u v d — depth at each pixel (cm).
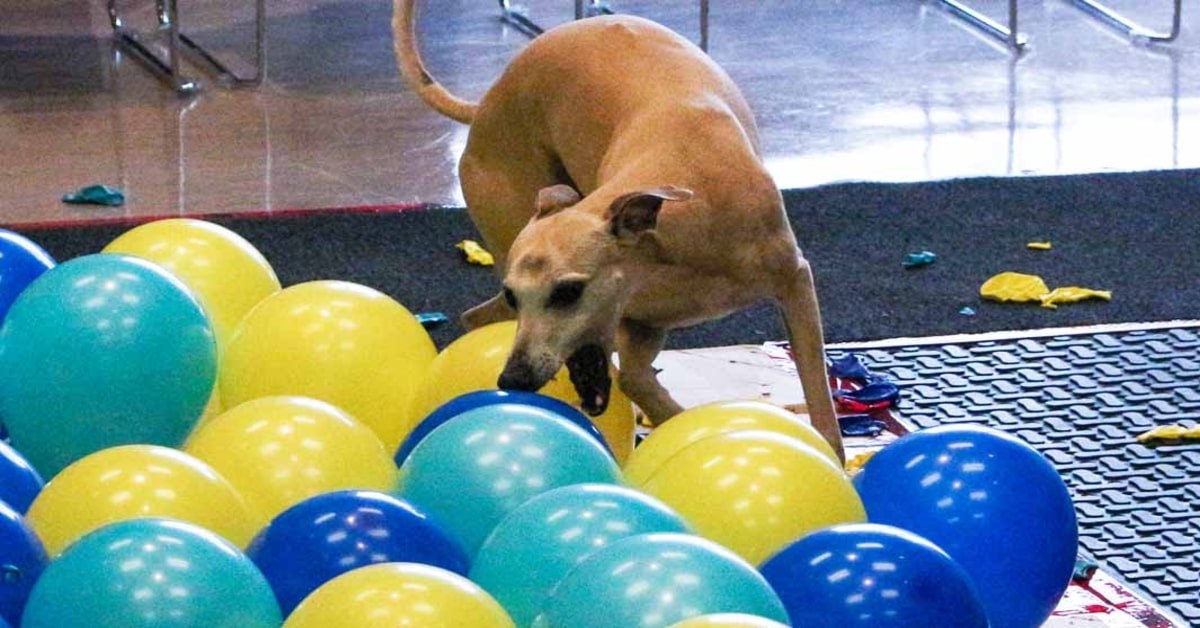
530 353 421
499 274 548
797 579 342
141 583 326
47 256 528
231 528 374
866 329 633
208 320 475
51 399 448
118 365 447
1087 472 521
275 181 812
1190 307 648
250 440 401
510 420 393
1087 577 462
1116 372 592
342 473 400
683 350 615
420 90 558
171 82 971
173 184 806
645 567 323
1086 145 850
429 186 805
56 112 922
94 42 1060
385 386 468
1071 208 757
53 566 337
